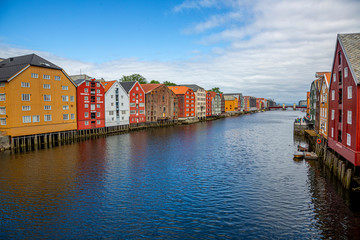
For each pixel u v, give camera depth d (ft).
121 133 240.73
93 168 111.04
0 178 96.78
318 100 175.11
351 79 81.30
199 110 431.43
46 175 100.53
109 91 241.76
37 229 58.80
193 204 72.23
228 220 62.44
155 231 57.62
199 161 124.06
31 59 171.53
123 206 71.31
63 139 191.72
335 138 101.96
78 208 70.13
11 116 155.22
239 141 188.65
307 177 96.17
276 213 65.92
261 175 99.55
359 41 87.35
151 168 111.14
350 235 54.90
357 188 79.30
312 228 58.03
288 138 203.92
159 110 326.03
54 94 184.55
